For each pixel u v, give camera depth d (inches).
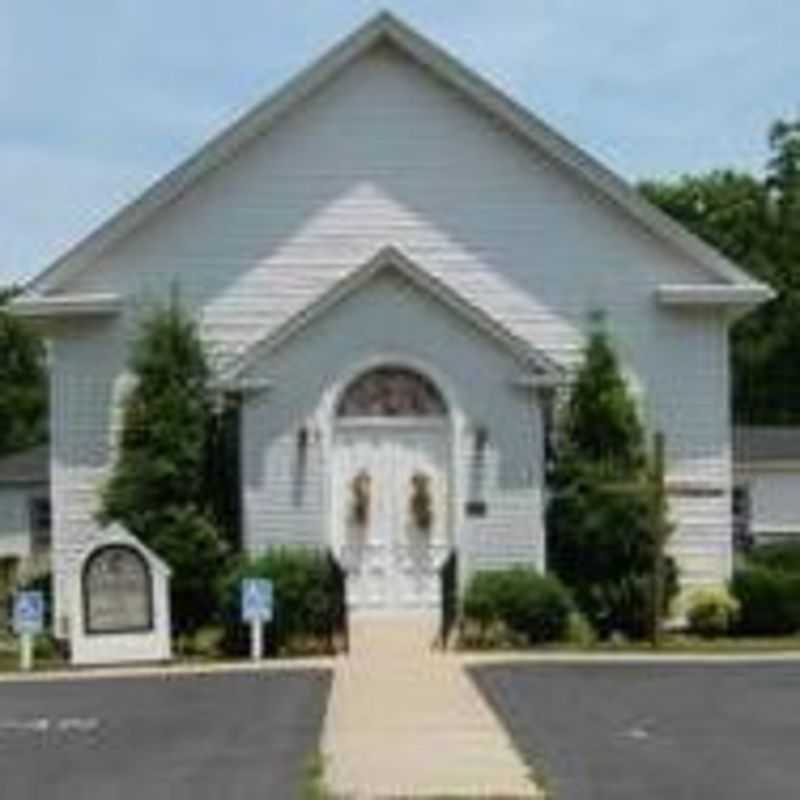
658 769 826.2
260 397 1531.7
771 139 3326.8
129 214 1596.9
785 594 1540.4
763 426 3154.5
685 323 1612.9
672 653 1395.2
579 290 1610.5
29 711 1122.0
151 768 861.8
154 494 1518.2
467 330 1537.9
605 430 1545.3
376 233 1612.9
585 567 1525.6
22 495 2691.9
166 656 1437.0
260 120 1603.1
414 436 1540.4
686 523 1604.3
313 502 1528.1
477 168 1616.6
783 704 1070.4
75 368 1604.3
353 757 875.4
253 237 1606.8
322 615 1437.0
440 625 1488.7
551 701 1089.4
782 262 3270.2
